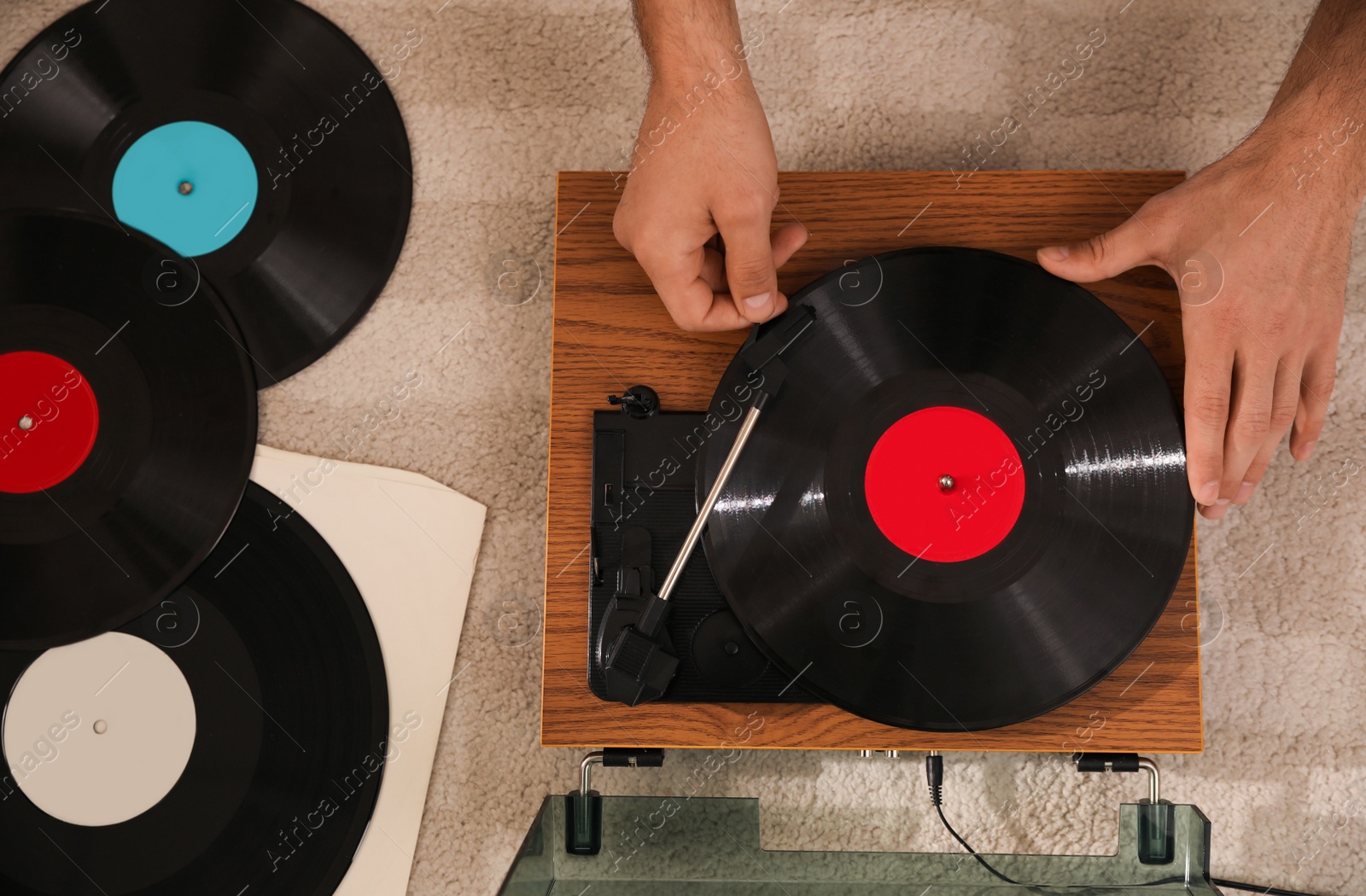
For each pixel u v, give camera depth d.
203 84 1.19
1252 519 1.15
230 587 1.12
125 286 1.15
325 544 1.14
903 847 1.10
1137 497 0.87
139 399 1.13
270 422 1.18
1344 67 0.92
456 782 1.12
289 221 1.18
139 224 1.17
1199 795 1.11
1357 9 0.93
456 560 1.15
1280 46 1.22
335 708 1.11
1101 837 1.10
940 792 1.07
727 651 0.90
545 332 1.20
